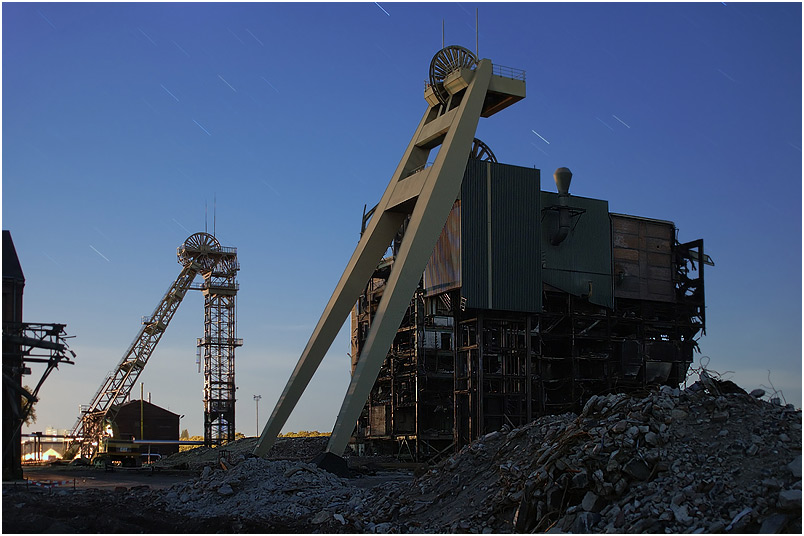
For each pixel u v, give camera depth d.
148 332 115.81
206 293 123.94
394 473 71.06
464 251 80.56
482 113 85.94
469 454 35.03
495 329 84.62
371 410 99.25
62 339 49.44
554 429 31.83
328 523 33.03
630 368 90.94
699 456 25.42
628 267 93.94
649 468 25.48
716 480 24.19
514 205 83.69
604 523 24.50
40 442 104.69
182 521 34.81
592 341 91.56
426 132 82.31
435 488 33.84
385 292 69.62
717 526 22.36
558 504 26.45
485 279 81.06
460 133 74.94
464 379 82.44
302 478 44.09
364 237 78.38
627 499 24.91
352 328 107.75
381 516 33.00
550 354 90.81
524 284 82.94
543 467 27.50
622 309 94.62
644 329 93.69
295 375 72.06
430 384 91.44
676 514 23.39
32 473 73.75
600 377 89.44
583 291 89.69
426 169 75.88
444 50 82.94
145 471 78.88
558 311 90.12
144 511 38.66
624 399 30.27
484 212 82.06
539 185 85.50
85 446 107.12
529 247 83.81
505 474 29.88
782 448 24.67
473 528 27.92
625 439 26.47
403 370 94.94
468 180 81.75
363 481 58.38
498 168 83.44
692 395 28.53
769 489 22.94
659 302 95.75
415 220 71.56
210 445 118.88
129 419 112.62
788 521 21.66
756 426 26.11
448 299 83.94
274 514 37.94
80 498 43.53
